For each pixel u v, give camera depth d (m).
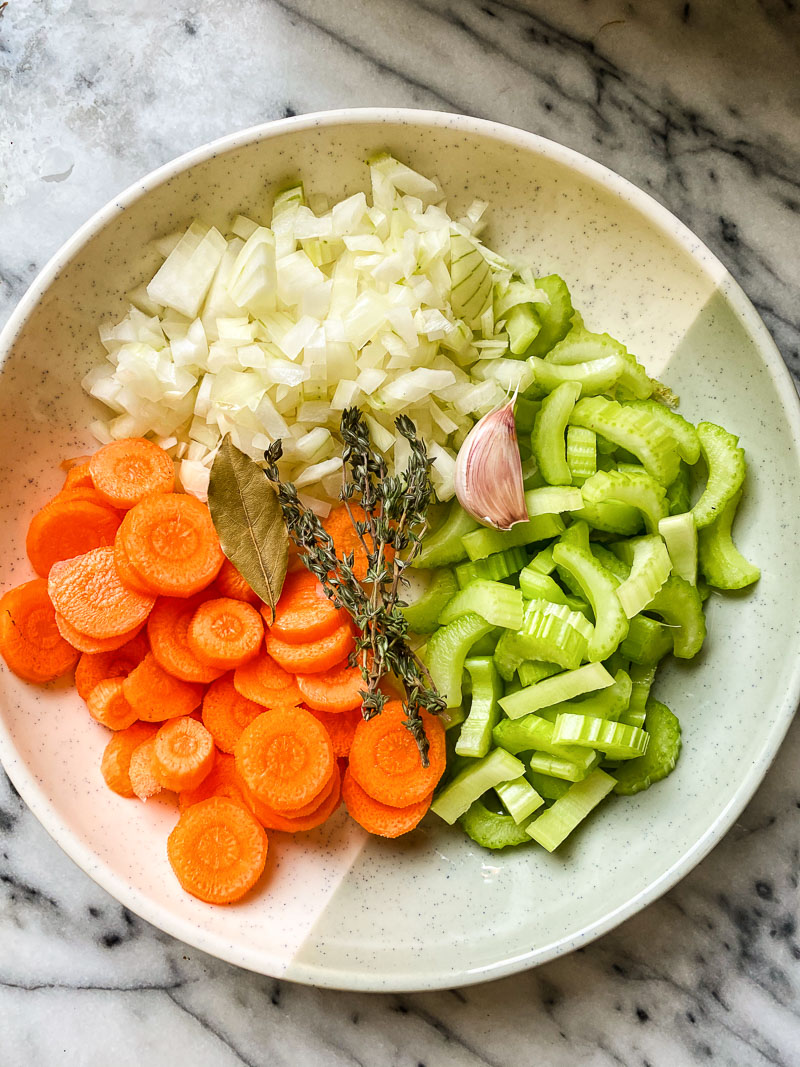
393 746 0.26
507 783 0.27
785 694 0.26
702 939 0.29
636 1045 0.29
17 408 0.27
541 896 0.27
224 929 0.26
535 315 0.28
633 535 0.28
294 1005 0.29
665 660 0.28
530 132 0.28
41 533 0.27
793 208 0.29
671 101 0.29
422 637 0.28
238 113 0.29
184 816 0.26
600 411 0.27
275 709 0.26
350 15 0.29
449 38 0.29
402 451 0.27
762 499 0.27
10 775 0.26
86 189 0.29
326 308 0.26
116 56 0.29
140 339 0.27
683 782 0.27
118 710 0.27
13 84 0.29
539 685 0.26
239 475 0.26
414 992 0.29
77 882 0.29
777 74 0.29
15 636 0.26
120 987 0.29
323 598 0.26
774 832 0.29
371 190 0.28
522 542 0.27
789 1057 0.29
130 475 0.27
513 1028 0.29
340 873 0.28
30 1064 0.29
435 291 0.27
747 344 0.27
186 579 0.26
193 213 0.27
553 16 0.29
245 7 0.29
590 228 0.28
